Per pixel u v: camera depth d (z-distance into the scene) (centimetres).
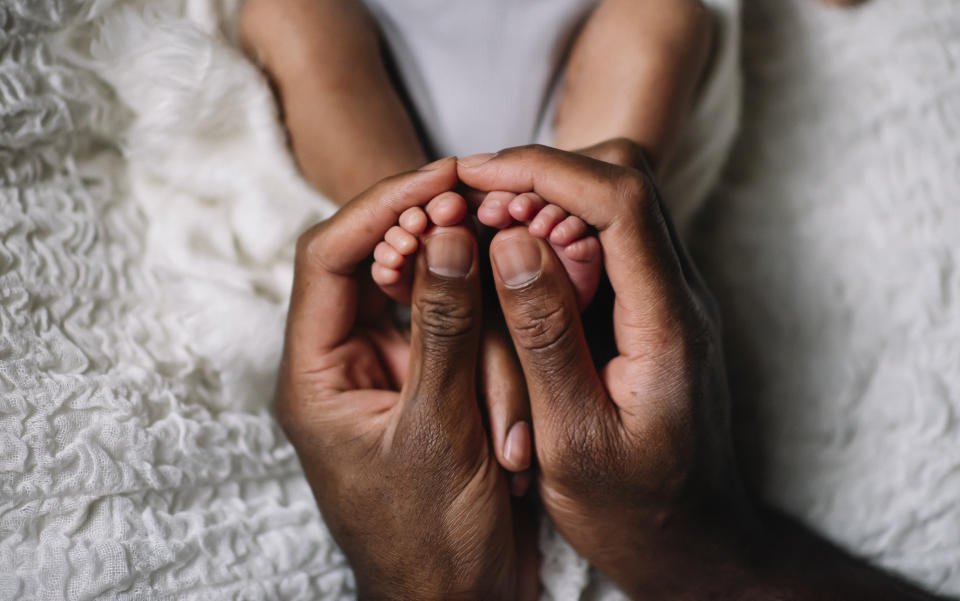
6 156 78
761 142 93
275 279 85
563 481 66
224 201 85
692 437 65
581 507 68
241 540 73
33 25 77
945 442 83
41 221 78
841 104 92
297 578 74
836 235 89
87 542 68
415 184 63
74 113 80
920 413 83
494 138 83
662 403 64
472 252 62
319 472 70
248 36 80
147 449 73
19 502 68
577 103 77
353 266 68
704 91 83
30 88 78
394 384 77
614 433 64
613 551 70
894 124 91
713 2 83
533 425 68
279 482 79
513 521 74
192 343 80
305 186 82
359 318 76
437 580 67
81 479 69
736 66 86
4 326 73
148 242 84
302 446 71
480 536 66
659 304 63
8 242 76
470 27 80
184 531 72
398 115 78
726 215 92
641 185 61
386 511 67
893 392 84
